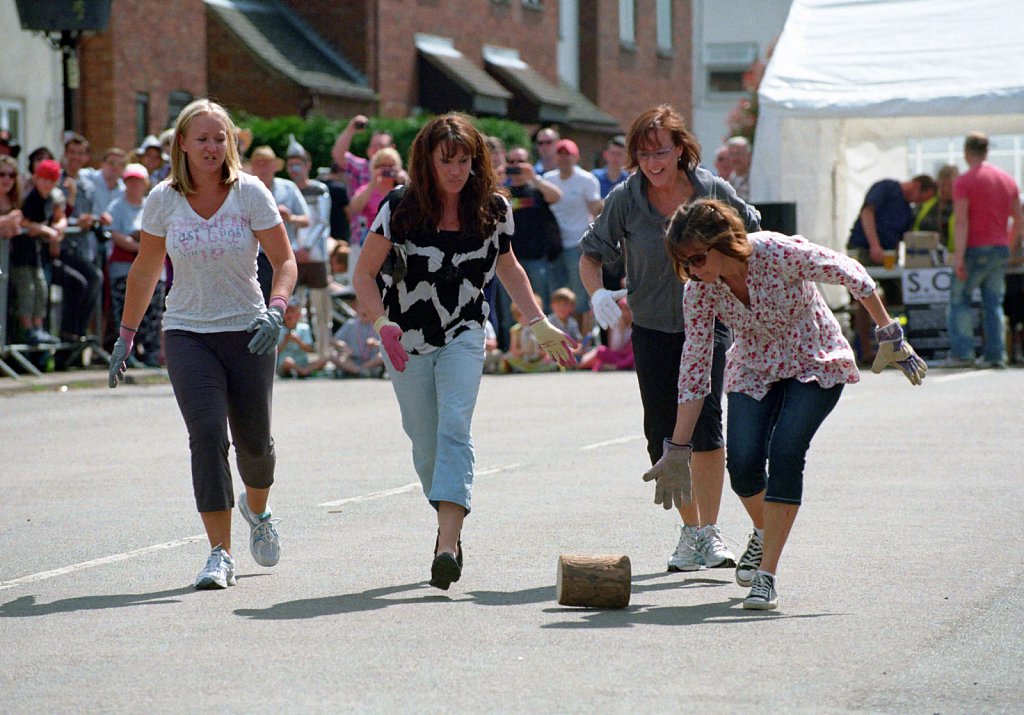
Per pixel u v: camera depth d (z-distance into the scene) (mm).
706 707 8297
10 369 28469
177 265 11922
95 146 45531
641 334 12312
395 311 11727
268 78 50656
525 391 27297
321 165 44500
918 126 36469
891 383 27297
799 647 9633
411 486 16750
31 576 12383
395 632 10180
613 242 12352
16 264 28422
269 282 19266
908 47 32656
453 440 11508
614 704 8367
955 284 30703
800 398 10883
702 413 12141
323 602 11211
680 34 79188
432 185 11523
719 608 10867
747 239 10672
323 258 30703
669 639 9891
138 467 18641
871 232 32812
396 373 11805
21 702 8625
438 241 11602
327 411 24594
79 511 15508
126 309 12359
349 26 54188
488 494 16031
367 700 8516
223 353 12047
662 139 11930
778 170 32719
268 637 10094
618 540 13516
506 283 12180
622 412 23641
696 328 11125
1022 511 14438
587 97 70688
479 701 8461
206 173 11867
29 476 17984
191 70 48906
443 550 11273
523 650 9641
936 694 8539
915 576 11711
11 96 41219
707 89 86375
